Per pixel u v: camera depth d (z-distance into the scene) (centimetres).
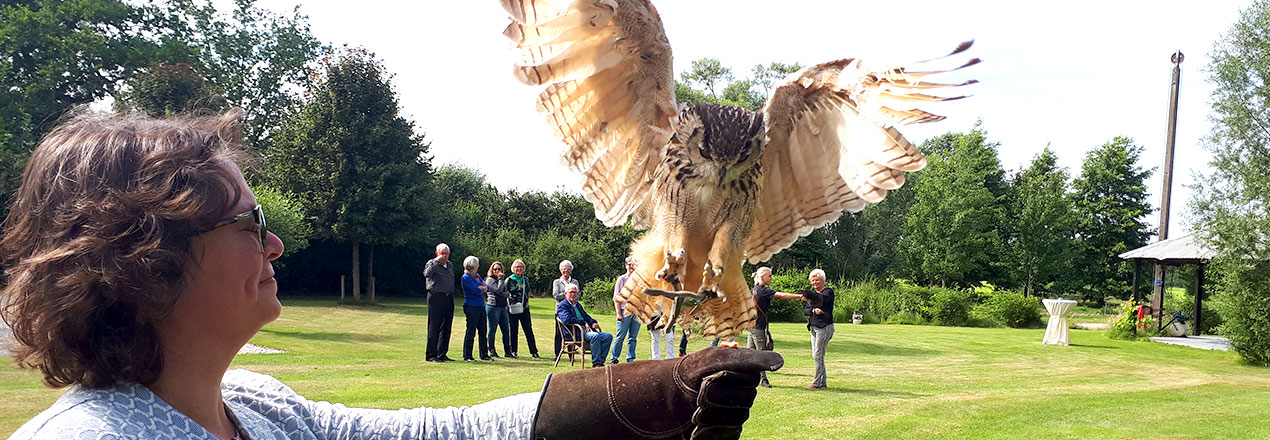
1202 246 2092
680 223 316
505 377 1233
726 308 323
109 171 126
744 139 307
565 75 314
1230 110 2072
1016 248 5238
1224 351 2223
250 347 1583
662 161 324
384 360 1434
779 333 2373
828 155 320
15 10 3509
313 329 2108
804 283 3066
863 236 5116
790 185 327
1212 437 925
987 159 5575
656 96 323
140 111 146
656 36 313
